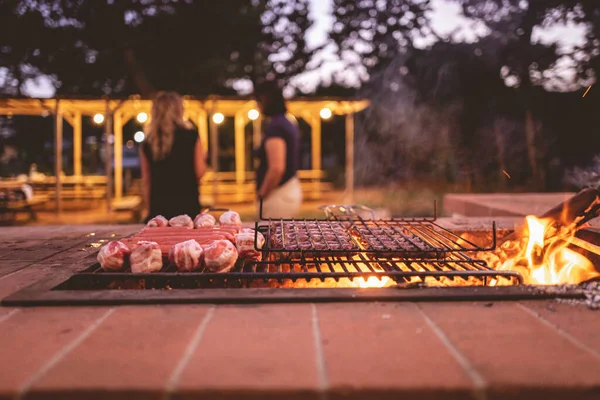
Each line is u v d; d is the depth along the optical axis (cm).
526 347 112
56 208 1094
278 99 342
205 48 1742
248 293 151
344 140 2244
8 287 168
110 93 1691
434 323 129
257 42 1859
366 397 93
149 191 337
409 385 94
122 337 120
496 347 112
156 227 233
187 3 1658
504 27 1330
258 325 128
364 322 130
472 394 93
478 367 102
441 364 103
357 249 184
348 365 103
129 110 1304
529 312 137
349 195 1323
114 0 1551
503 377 97
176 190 334
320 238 204
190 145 334
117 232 308
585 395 93
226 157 2059
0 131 1819
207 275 163
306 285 204
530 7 1249
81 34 1563
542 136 1312
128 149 2028
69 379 97
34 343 116
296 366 102
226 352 110
